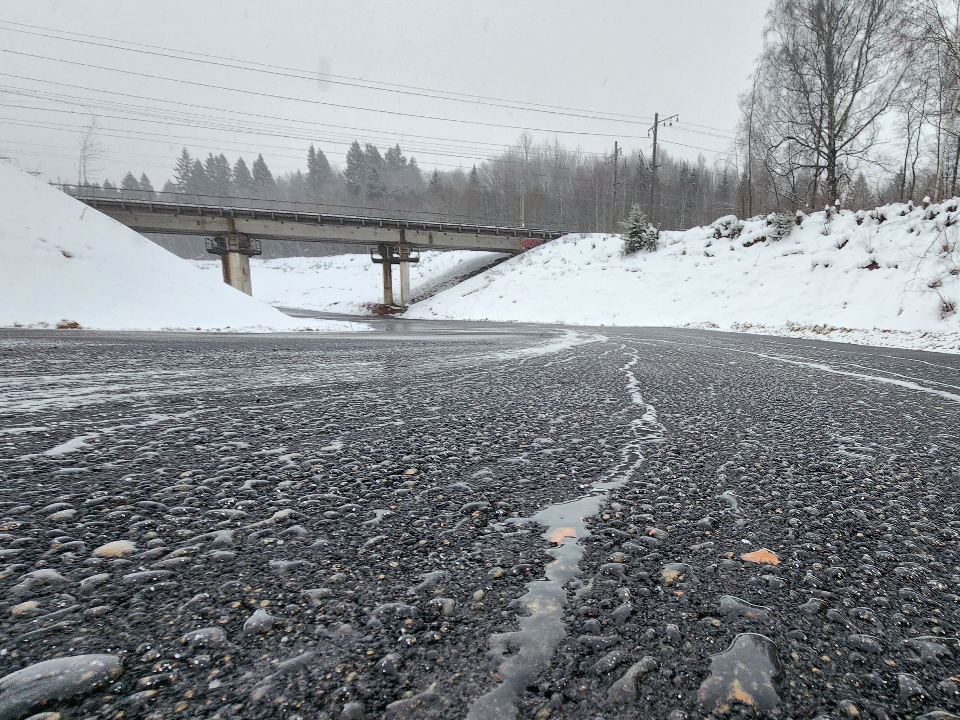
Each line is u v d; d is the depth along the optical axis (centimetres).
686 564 91
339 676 58
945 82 1522
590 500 125
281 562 87
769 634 69
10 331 721
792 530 107
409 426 207
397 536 101
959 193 1906
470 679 59
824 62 1902
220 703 53
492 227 3331
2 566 80
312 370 395
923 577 87
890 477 147
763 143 2198
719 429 211
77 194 2970
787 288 1509
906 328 1008
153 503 114
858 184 2783
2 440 167
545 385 334
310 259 5975
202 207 2742
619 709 54
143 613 69
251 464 148
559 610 74
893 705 56
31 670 55
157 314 1041
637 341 840
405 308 3206
